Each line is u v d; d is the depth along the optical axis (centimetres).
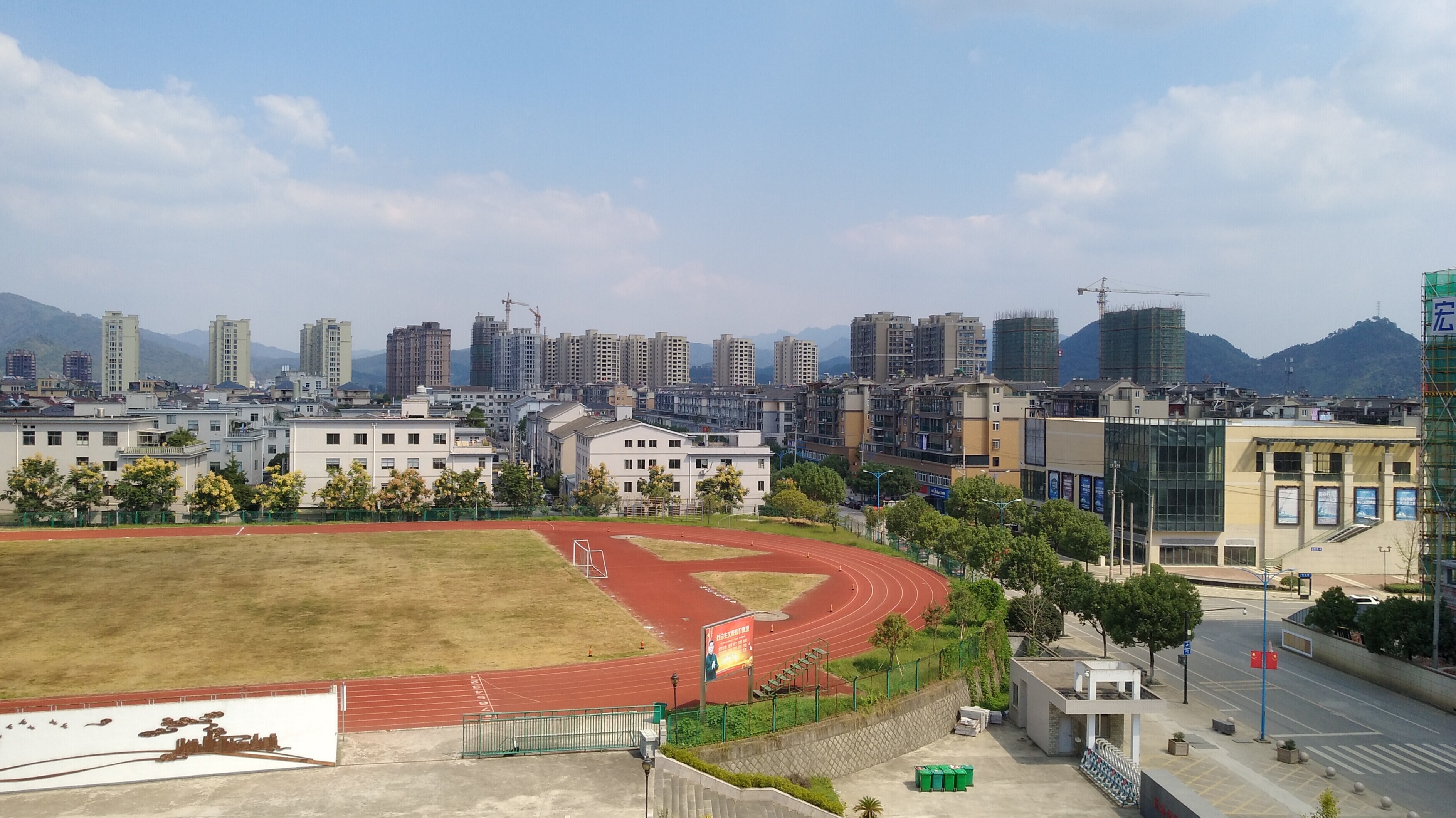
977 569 8575
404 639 6581
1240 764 5278
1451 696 6131
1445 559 6838
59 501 11500
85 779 3953
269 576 8606
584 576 9088
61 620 6838
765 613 7825
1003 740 5797
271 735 4191
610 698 5447
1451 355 6819
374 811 3797
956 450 14850
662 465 14362
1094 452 12144
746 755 4788
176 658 5953
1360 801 4788
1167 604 6322
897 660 6384
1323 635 7312
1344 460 10925
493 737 4597
